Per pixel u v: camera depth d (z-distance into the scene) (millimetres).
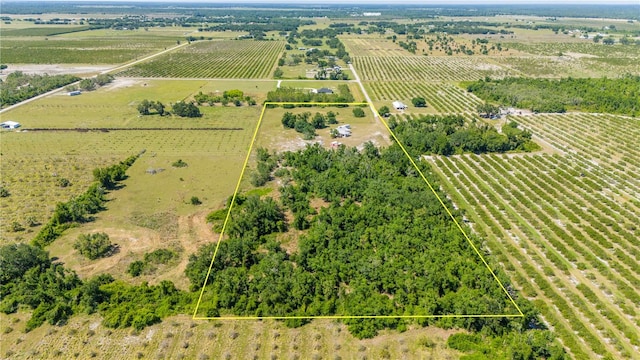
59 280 63875
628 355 54594
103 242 73938
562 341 56781
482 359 52188
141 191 95750
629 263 71562
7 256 66188
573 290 66375
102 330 57781
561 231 80312
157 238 78500
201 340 56469
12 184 97562
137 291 63625
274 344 55906
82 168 106438
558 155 115188
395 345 55812
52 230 78438
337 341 56469
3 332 57344
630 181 101250
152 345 55625
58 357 53938
